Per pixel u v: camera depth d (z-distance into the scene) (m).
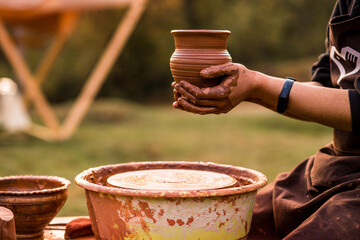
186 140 7.95
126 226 1.19
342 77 1.35
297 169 1.58
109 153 6.75
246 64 17.20
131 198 1.16
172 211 1.15
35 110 12.16
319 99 1.24
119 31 6.93
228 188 1.19
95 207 1.25
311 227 1.21
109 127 9.30
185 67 1.21
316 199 1.34
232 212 1.21
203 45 1.20
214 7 16.92
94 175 1.42
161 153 6.86
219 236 1.20
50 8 6.27
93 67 15.68
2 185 1.50
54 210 1.39
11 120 7.80
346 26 1.33
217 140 7.96
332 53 1.44
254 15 16.92
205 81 1.21
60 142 7.39
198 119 10.67
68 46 15.55
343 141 1.39
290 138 8.25
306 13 17.62
